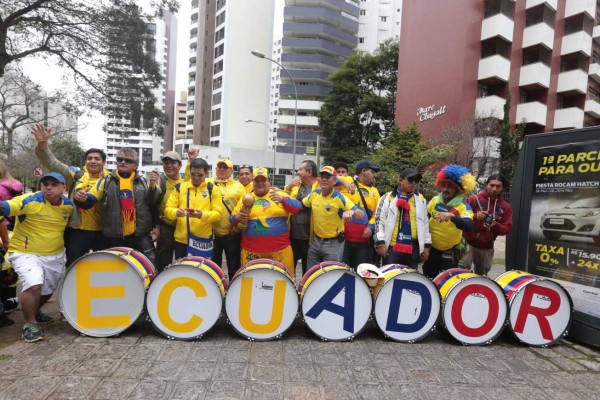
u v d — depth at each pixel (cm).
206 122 6012
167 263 533
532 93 2795
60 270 439
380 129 3691
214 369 346
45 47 1488
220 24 5669
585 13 2741
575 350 432
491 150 2153
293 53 5631
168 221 515
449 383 339
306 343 417
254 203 491
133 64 1645
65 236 472
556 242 477
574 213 459
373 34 6159
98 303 411
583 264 450
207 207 481
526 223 511
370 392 317
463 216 466
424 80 2672
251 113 5559
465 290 431
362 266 443
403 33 2856
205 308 412
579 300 451
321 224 493
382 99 3466
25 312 395
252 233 489
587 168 449
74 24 1446
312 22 5731
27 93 2600
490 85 2619
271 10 5634
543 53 2719
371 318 443
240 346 402
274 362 366
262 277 418
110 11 1478
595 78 2980
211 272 419
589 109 2895
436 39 2606
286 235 499
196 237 484
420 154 1919
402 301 432
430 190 1503
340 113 3600
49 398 291
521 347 435
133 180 486
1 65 1389
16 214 402
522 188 518
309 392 313
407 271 432
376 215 510
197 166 473
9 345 384
